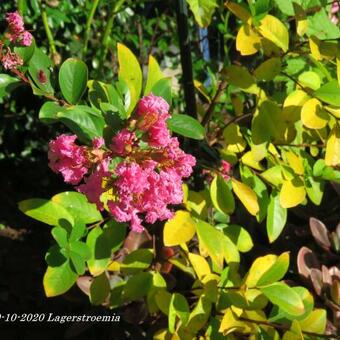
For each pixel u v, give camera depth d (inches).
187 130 19.8
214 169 22.5
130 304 25.7
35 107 43.4
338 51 20.1
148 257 22.5
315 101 19.7
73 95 19.3
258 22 20.7
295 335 19.9
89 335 29.0
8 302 35.7
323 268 24.3
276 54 21.2
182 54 23.0
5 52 20.4
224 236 21.4
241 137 22.1
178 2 22.1
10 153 45.3
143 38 44.4
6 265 38.9
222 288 20.8
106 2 40.6
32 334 32.1
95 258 20.3
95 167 17.0
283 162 22.5
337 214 29.2
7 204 44.9
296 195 20.9
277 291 20.0
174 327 20.8
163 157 16.9
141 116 17.1
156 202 16.6
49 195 45.9
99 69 31.9
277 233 21.5
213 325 21.0
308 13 22.0
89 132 17.5
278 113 20.5
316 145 22.5
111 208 16.7
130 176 16.0
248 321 20.9
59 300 32.1
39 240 41.6
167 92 20.3
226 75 21.5
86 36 33.9
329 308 24.3
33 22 39.4
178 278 26.1
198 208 21.8
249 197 20.9
